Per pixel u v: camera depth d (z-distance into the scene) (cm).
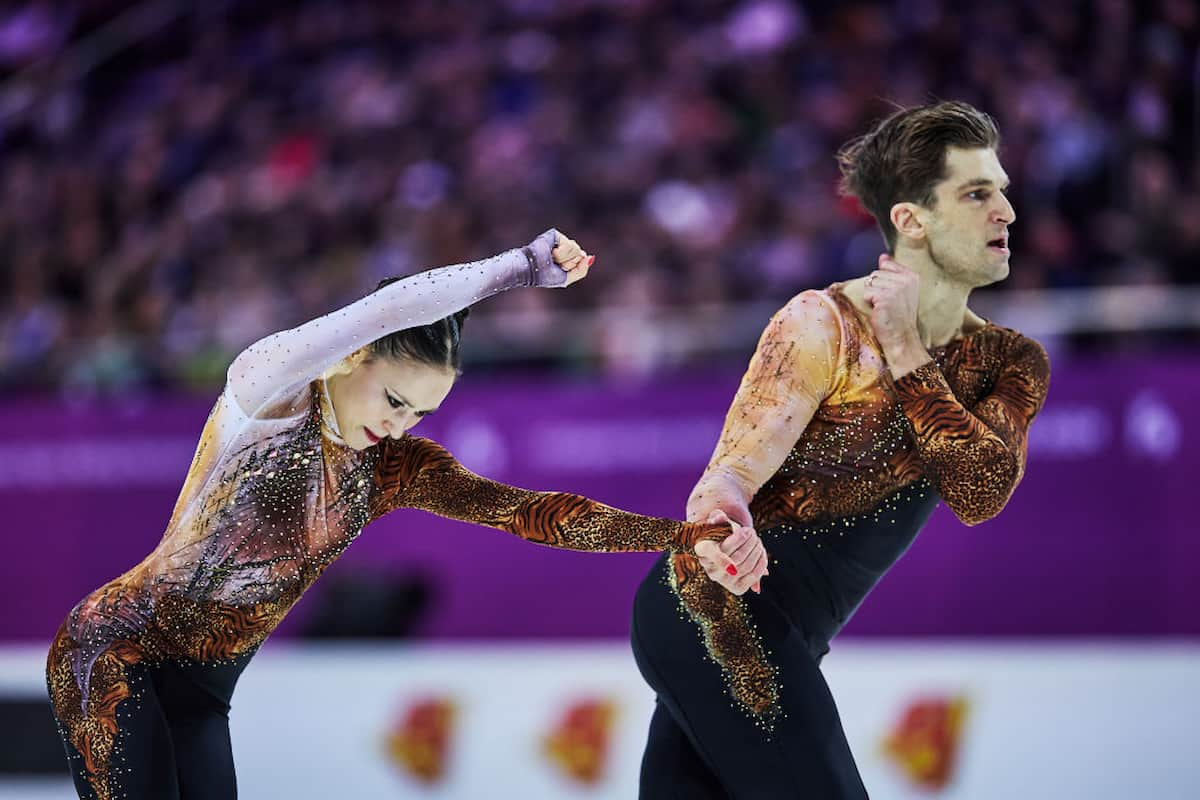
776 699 1022
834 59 3325
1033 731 1798
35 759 2059
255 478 981
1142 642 2084
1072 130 2831
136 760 960
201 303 3167
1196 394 2088
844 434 1042
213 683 1020
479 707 1942
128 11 4269
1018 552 2161
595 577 2325
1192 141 2889
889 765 1838
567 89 3525
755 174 3142
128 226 3669
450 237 3161
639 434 2306
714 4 3562
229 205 3528
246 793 2017
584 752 1883
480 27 3825
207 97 3972
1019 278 2514
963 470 1005
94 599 1014
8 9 4516
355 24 3981
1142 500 2105
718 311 2572
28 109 4159
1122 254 2586
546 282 971
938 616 2189
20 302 3450
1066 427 2147
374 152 3562
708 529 962
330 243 3350
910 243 1064
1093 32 3128
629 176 3212
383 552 2428
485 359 2475
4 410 2625
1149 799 1758
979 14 3262
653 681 1078
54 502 2588
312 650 2348
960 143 1048
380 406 965
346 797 1984
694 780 1084
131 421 2558
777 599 1049
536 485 2355
